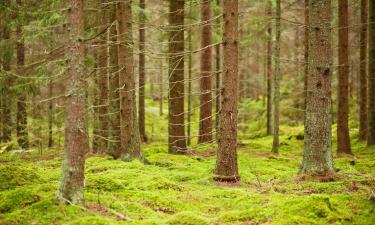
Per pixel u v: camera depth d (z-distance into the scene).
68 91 6.83
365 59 20.53
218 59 23.62
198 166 13.57
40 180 8.94
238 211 7.02
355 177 10.64
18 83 16.12
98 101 16.97
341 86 17.12
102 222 6.14
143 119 24.58
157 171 12.06
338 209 6.51
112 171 11.38
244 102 36.66
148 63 30.23
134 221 6.41
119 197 8.30
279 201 7.23
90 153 16.81
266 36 24.11
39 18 15.52
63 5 11.86
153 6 24.98
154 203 8.06
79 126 6.86
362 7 20.05
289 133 27.27
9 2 16.08
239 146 21.66
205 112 18.95
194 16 20.47
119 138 14.78
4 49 16.86
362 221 6.21
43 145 21.55
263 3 21.98
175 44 16.00
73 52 6.80
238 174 11.06
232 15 10.58
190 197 8.87
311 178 10.48
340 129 17.19
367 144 18.84
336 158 15.73
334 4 22.09
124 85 13.27
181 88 16.28
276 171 12.98
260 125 32.88
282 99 36.44
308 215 6.40
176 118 16.39
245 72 39.50
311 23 10.71
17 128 18.38
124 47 13.17
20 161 15.01
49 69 15.45
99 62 16.72
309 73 10.83
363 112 20.88
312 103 10.78
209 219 6.98
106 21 15.60
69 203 6.77
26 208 6.64
